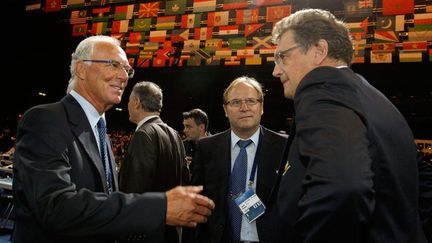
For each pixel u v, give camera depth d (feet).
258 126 5.55
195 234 5.41
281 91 26.84
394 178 2.46
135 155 6.17
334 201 2.00
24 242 3.26
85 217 2.79
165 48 18.80
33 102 32.01
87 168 3.44
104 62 3.86
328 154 2.10
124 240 3.58
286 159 3.24
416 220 2.69
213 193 5.22
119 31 19.85
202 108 31.09
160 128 6.83
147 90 7.13
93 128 3.83
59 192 2.89
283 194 2.72
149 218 2.87
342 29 3.03
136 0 19.63
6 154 14.85
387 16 14.69
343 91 2.47
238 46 17.33
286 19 3.22
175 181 6.76
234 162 5.39
